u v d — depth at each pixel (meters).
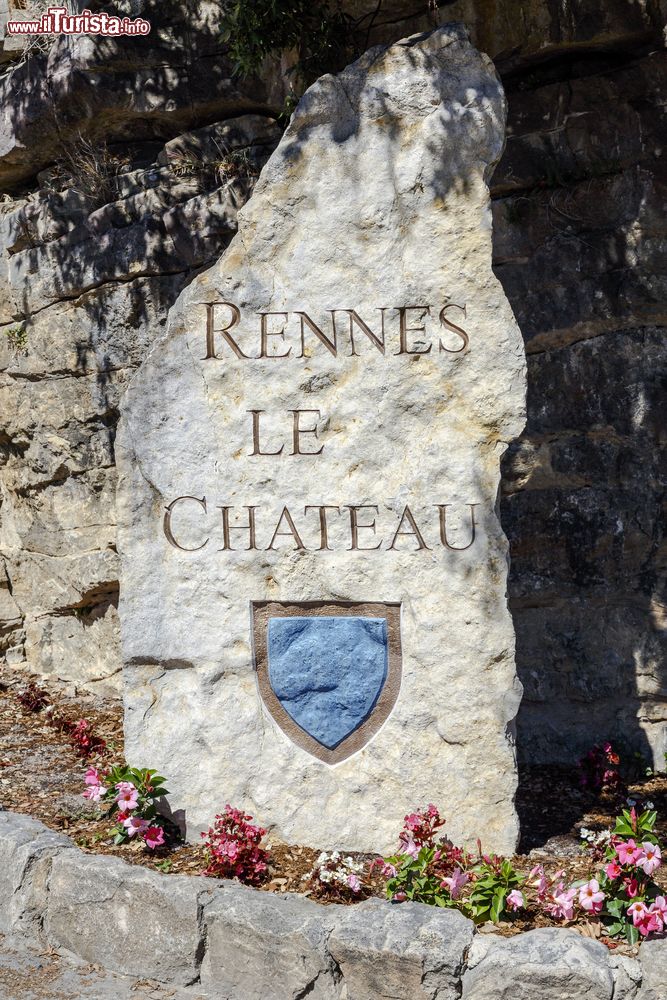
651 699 6.38
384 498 5.16
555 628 6.55
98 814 5.49
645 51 6.41
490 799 5.03
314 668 5.20
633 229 6.33
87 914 4.46
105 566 7.49
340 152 5.19
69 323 7.64
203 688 5.25
